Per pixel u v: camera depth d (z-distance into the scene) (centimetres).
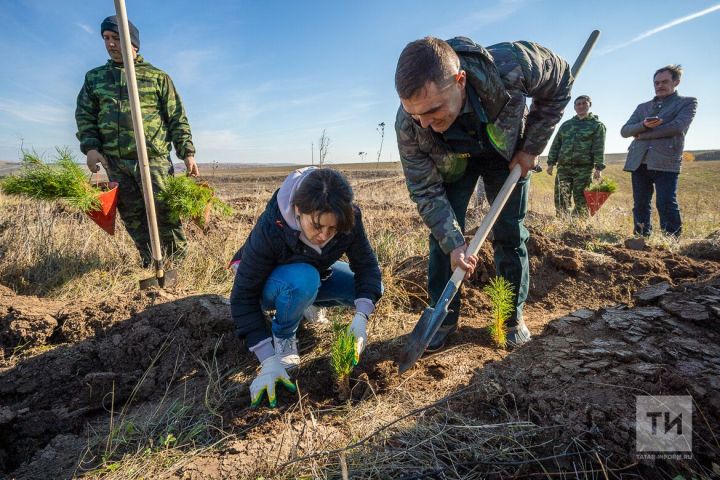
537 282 391
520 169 248
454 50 207
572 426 183
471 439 191
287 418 215
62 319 298
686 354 210
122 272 437
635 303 285
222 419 217
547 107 237
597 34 272
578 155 759
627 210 951
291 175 220
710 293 258
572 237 572
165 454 197
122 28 304
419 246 491
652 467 165
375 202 1020
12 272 404
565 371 212
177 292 331
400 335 302
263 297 253
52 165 368
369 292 258
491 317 331
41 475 193
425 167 242
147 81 417
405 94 188
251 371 261
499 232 271
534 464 177
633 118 617
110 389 242
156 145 421
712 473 159
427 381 242
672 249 504
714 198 1245
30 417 225
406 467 179
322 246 233
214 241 494
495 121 219
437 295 280
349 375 248
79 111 411
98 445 211
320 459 184
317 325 310
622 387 193
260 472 180
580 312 274
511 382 216
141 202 430
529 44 224
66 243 456
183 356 272
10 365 267
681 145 573
